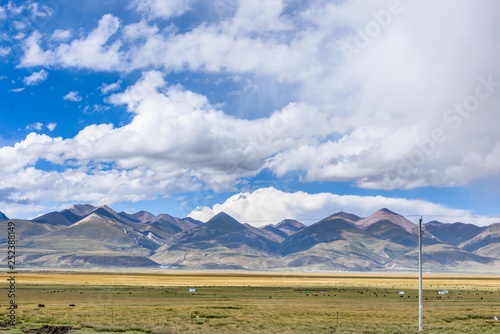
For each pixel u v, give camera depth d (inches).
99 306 4040.4
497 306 4532.5
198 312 3518.7
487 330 2578.7
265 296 5787.4
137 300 4889.3
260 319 3095.5
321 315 3393.2
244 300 5036.9
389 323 2881.4
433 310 3900.1
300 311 3673.7
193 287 7736.2
